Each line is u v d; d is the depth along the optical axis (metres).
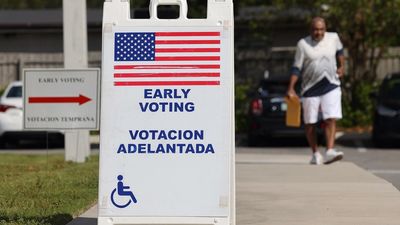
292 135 45.06
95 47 70.88
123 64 16.72
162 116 16.59
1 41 72.25
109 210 16.45
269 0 59.88
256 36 60.25
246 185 26.55
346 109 55.06
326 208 22.12
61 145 49.56
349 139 51.00
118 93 16.67
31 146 49.91
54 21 72.88
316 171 30.27
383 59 59.66
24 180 27.33
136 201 16.45
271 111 45.38
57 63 62.62
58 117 30.14
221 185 16.41
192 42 16.67
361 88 55.94
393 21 54.12
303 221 20.30
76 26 32.47
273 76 48.03
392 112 45.06
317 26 31.14
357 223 19.97
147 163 16.52
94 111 30.00
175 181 16.47
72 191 24.61
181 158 16.50
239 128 53.16
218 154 16.45
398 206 22.34
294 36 65.25
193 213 16.41
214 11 16.73
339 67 31.88
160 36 16.72
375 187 25.91
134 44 16.73
